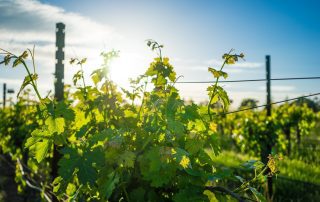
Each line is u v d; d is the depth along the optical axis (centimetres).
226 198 280
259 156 1291
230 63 306
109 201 282
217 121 1761
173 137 279
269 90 976
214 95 314
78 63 357
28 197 883
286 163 1220
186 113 287
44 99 312
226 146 1775
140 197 272
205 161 284
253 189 281
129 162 260
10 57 303
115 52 337
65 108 299
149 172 262
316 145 1720
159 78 326
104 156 267
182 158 255
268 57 972
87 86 356
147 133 286
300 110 1709
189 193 265
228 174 284
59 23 593
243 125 1364
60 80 593
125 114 326
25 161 1065
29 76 306
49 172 705
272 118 1306
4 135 1102
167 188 280
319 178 1032
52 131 297
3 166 1343
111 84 346
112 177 272
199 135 302
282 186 900
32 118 928
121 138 266
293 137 1731
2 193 1050
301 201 808
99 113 327
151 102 303
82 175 262
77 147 272
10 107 1182
